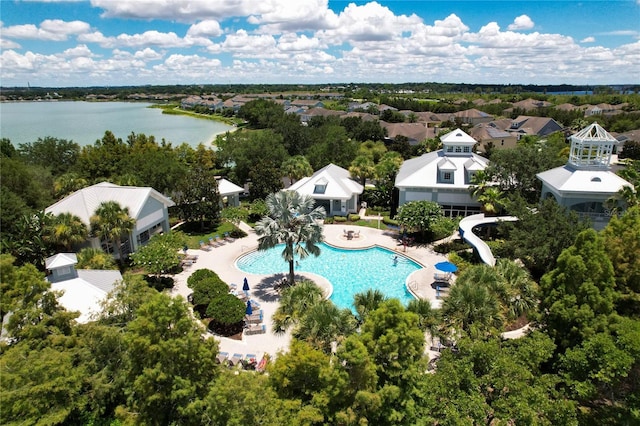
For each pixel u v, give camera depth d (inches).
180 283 1378.0
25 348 686.5
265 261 1620.3
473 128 4252.0
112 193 1611.7
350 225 1994.3
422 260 1555.1
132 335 610.9
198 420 627.5
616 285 862.5
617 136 3757.4
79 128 6043.3
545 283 833.5
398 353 632.4
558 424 643.5
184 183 1899.6
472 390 660.1
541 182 1784.0
